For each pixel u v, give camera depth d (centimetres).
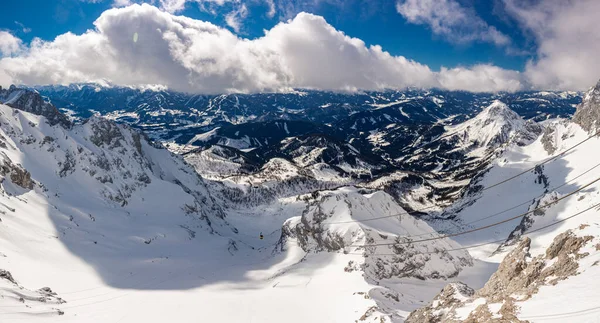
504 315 3791
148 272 12775
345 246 11881
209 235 18500
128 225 16650
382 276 10912
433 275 11594
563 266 4144
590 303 3275
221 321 8769
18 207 13612
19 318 7181
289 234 14712
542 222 16175
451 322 4391
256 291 11038
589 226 4494
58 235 13575
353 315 8325
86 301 9800
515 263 4747
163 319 8825
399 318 7869
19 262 10812
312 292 10275
